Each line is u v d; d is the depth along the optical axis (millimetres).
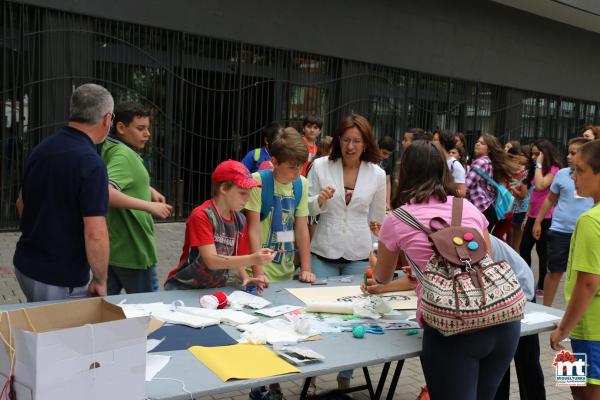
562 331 2648
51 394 1538
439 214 2324
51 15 7793
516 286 2156
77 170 2617
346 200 3691
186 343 2285
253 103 9859
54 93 7926
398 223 2344
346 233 3688
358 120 3605
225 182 2930
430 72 12117
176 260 7266
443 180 2424
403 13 11500
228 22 9344
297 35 10125
